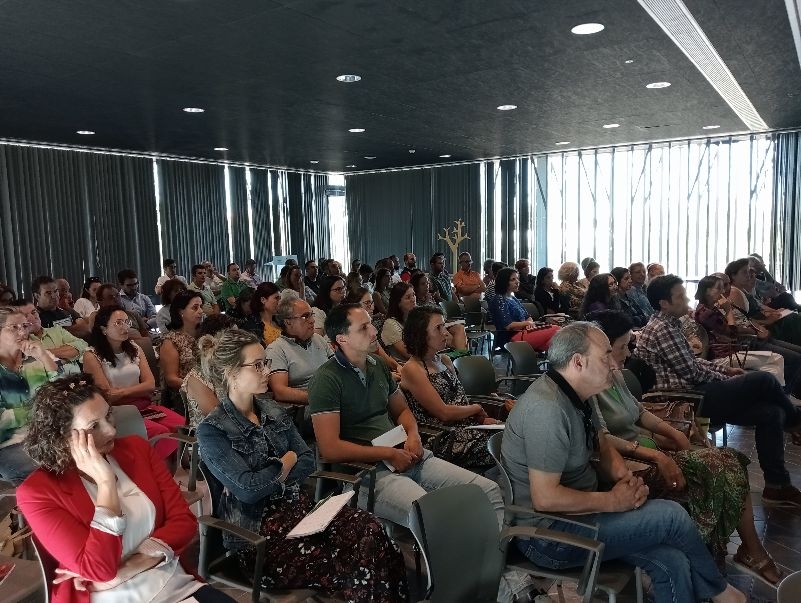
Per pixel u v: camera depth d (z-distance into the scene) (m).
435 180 11.91
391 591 1.90
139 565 1.65
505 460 2.07
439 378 3.12
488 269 9.17
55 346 3.72
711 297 4.45
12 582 1.63
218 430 2.03
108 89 5.48
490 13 3.75
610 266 9.95
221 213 11.24
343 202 13.43
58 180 8.84
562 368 2.02
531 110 6.74
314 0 3.45
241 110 6.50
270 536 1.96
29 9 3.53
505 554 1.89
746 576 2.51
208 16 3.68
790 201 8.34
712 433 4.23
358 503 2.44
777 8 3.75
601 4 3.65
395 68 4.95
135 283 7.28
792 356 4.75
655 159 9.42
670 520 1.90
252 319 4.68
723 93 6.02
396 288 4.60
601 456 2.18
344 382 2.56
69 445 1.59
